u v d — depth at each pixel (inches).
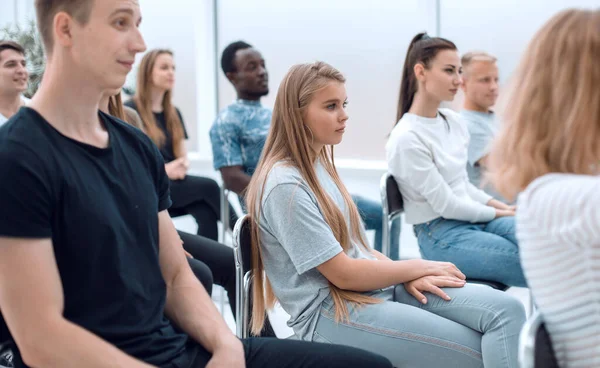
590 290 37.8
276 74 166.9
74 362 42.9
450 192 95.0
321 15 159.2
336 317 64.9
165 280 55.4
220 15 170.9
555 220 38.3
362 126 158.7
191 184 130.6
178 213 131.3
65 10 45.6
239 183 125.5
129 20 47.6
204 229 131.3
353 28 156.3
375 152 158.2
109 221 46.6
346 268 65.1
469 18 145.3
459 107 141.7
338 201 72.9
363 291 68.3
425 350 62.6
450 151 100.3
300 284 66.8
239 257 66.9
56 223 44.8
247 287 68.1
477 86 116.9
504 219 97.1
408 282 69.6
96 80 47.3
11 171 42.8
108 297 46.9
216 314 54.8
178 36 177.0
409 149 95.6
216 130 128.3
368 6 153.8
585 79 39.5
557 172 41.3
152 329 49.7
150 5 179.0
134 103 135.3
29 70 140.8
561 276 38.8
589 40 39.7
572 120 39.8
